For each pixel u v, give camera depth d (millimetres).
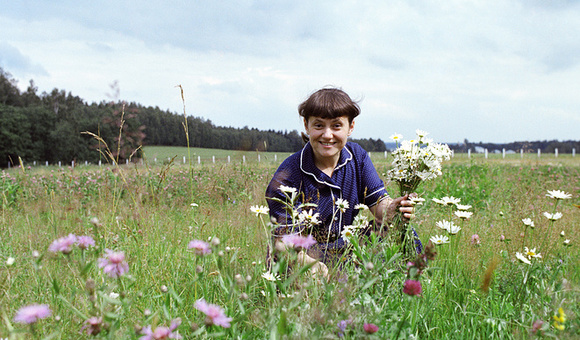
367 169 2531
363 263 1593
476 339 1660
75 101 57219
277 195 2352
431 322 1704
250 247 2525
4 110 53969
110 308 1232
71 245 1229
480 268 2246
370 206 2557
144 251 2291
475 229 3207
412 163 2342
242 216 3324
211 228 2973
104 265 1179
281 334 1100
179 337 1080
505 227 3217
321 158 2406
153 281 1841
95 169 10500
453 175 7809
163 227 3064
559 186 7496
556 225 3014
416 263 1271
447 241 2348
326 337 1146
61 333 1284
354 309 1297
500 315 1742
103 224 2658
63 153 50594
